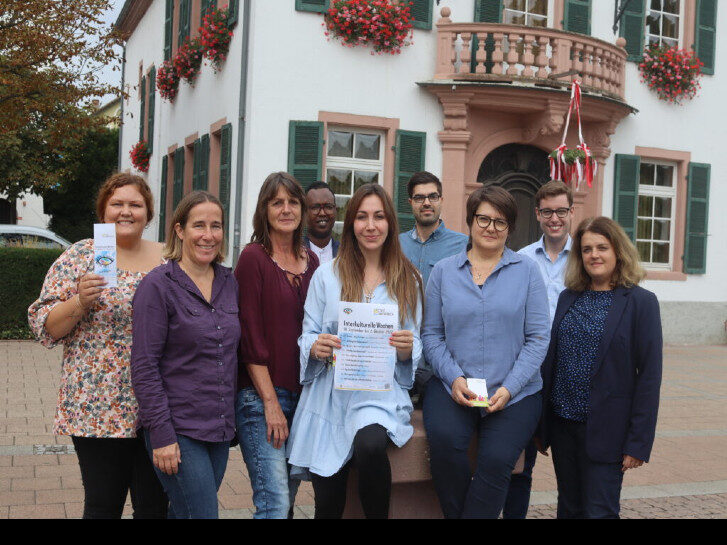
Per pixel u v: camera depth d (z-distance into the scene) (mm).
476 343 3365
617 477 3434
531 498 5223
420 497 3625
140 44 20469
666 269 14180
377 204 3273
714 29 14039
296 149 10938
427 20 11445
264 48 10797
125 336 3020
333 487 3244
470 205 3477
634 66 13281
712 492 5449
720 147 14258
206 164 13023
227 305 3064
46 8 12922
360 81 11203
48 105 13914
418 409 3887
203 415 2910
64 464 5352
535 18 12492
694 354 12992
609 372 3434
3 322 11898
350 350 3146
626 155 13148
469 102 11344
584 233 3586
